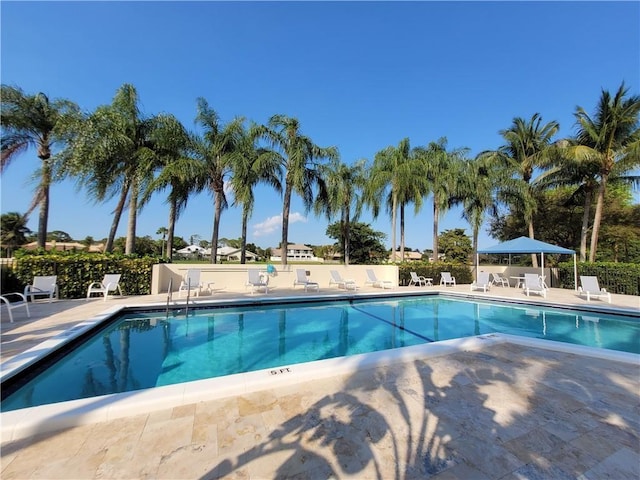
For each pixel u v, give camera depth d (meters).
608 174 14.52
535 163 16.83
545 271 15.63
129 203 12.48
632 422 2.61
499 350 4.63
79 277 9.41
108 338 6.29
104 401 2.67
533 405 2.90
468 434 2.41
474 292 12.70
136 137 12.11
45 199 11.52
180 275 11.39
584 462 2.08
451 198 17.94
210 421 2.54
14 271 8.69
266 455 2.11
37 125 11.44
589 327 7.85
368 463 2.04
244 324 7.66
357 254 31.89
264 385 3.20
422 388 3.27
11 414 2.41
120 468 1.95
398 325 8.06
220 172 14.19
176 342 6.10
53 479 1.85
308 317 8.70
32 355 3.99
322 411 2.75
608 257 21.53
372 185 16.72
